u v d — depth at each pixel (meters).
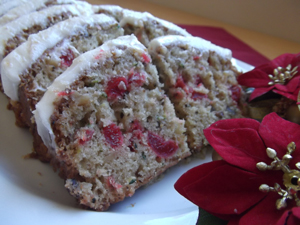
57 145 0.17
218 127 0.17
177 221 0.16
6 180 0.17
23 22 0.23
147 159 0.19
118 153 0.18
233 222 0.15
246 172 0.15
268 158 0.16
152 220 0.16
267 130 0.16
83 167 0.17
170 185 0.20
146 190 0.20
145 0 0.53
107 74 0.18
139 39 0.26
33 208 0.16
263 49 0.41
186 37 0.24
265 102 0.26
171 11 0.51
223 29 0.46
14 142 0.22
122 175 0.18
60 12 0.25
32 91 0.19
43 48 0.20
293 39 0.46
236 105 0.26
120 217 0.16
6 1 0.27
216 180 0.15
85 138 0.17
